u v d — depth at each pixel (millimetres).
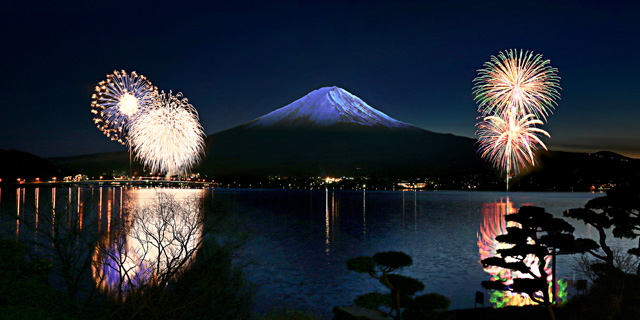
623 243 86562
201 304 24734
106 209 124500
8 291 20031
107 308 23078
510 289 34469
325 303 48281
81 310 22141
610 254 34250
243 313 27188
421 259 79812
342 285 57219
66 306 21891
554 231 34969
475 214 196250
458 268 69875
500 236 35781
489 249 94312
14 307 19203
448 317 29406
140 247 41125
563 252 34656
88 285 26094
